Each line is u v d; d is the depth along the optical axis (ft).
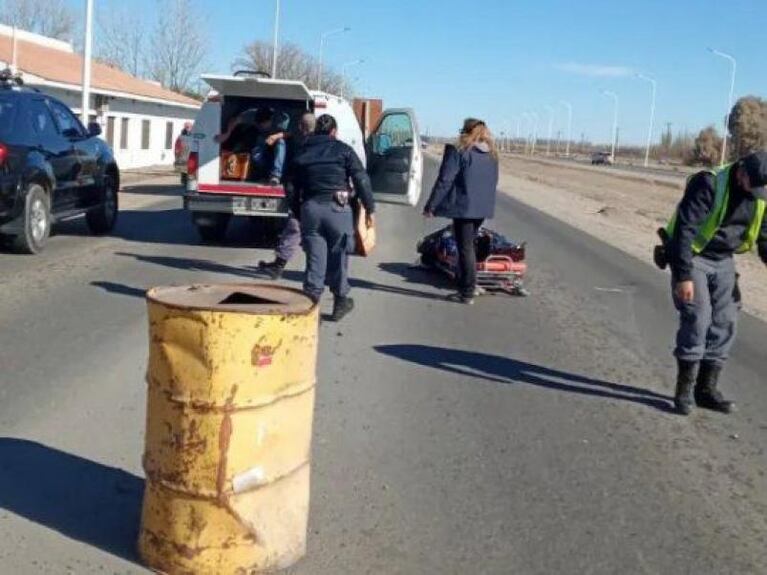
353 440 18.93
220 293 13.75
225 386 12.27
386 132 46.19
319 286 29.09
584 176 216.13
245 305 12.91
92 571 12.97
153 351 12.70
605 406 22.27
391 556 13.96
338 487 16.46
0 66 85.35
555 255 51.93
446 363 25.52
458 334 29.19
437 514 15.56
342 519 15.14
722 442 20.11
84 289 32.71
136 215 59.52
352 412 20.74
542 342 28.73
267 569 13.04
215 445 12.38
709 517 16.08
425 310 32.76
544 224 73.10
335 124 29.32
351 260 43.73
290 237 36.68
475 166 32.96
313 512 15.33
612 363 26.50
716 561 14.43
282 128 45.29
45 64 104.22
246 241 47.80
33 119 40.83
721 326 21.94
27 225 38.96
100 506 15.12
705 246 20.97
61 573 12.90
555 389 23.54
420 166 47.73
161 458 12.73
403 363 25.23
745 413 22.38
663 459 18.81
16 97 40.09
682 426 21.06
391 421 20.27
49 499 15.30
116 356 24.08
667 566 14.16
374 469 17.43
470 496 16.39
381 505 15.79
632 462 18.54
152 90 141.79
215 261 40.57
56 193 41.73
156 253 42.11
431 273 40.88
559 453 18.81
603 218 87.81
